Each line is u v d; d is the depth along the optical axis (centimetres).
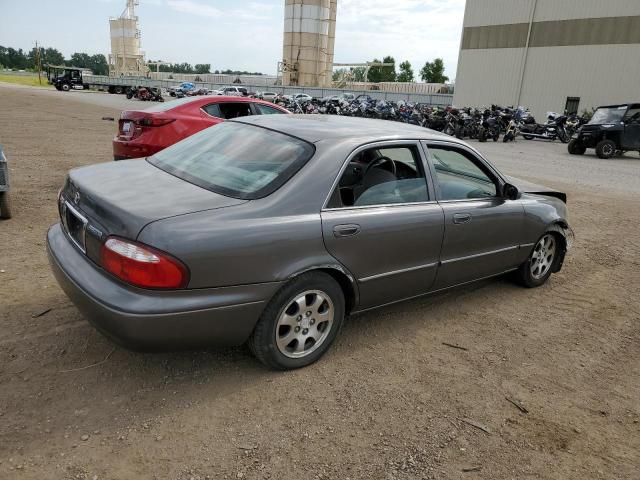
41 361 307
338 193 312
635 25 3002
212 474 234
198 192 294
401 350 356
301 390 300
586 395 320
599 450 270
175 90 5556
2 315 355
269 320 292
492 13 3647
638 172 1381
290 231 284
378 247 330
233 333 280
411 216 347
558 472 252
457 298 455
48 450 239
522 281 483
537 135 2305
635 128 1653
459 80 3962
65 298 388
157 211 262
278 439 259
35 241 509
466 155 401
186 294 258
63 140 1323
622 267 576
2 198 561
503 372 338
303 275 298
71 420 260
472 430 278
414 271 361
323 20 7194
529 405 304
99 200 275
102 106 2992
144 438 252
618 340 396
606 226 757
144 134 719
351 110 2562
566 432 282
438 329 392
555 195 505
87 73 7138
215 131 383
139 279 248
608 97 3177
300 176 300
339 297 323
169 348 265
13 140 1259
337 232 305
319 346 324
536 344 380
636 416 302
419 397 303
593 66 3206
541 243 479
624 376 346
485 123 2139
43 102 3047
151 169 343
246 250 269
